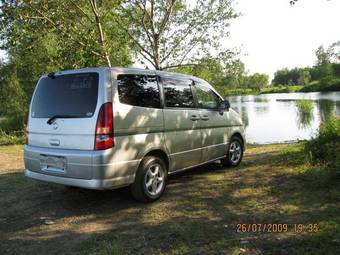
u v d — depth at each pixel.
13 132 20.19
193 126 6.25
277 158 8.09
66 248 4.07
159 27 14.34
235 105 48.12
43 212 5.28
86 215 5.07
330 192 5.35
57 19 10.95
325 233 4.03
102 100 4.79
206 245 3.95
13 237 4.43
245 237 4.10
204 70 15.08
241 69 15.77
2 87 23.88
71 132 4.92
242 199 5.41
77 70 5.14
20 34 10.56
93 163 4.68
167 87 5.85
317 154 7.31
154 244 4.04
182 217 4.81
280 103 52.09
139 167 5.23
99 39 11.45
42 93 5.46
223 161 7.50
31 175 5.43
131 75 5.24
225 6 14.91
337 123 8.20
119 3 11.41
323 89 77.94
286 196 5.38
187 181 6.58
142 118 5.21
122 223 4.71
